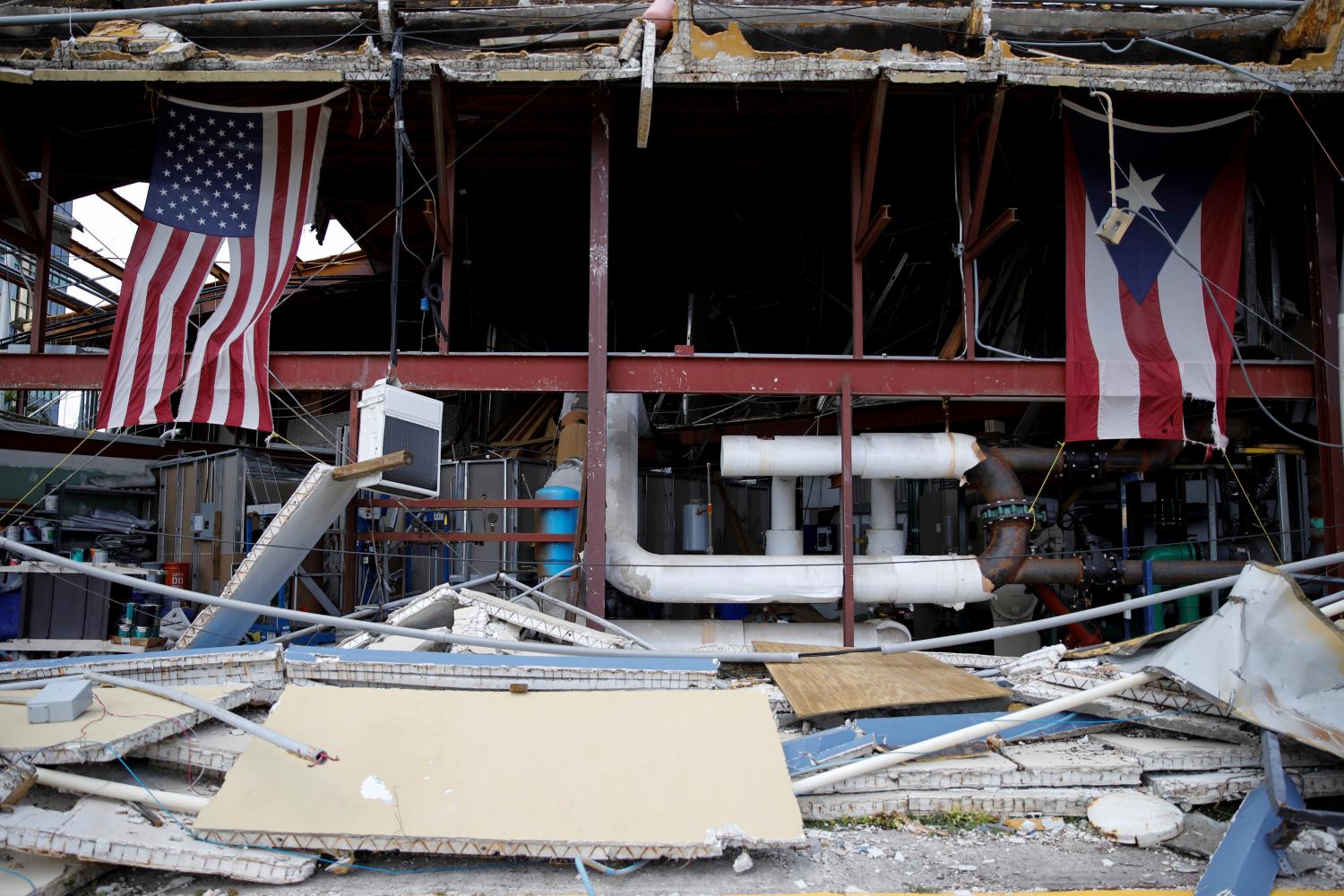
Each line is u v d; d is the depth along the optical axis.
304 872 4.28
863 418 13.31
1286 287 11.72
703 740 5.10
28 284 17.16
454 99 9.81
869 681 6.80
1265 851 4.27
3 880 4.08
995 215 13.37
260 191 10.11
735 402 14.64
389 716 5.28
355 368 9.77
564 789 4.69
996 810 5.24
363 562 12.48
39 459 13.62
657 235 15.27
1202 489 11.85
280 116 10.19
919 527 14.48
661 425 14.95
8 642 11.00
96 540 12.20
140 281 9.70
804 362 9.84
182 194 9.95
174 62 9.12
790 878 4.41
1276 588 5.19
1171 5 9.27
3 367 9.71
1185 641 5.58
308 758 4.51
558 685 6.70
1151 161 10.20
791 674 7.09
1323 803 5.37
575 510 10.97
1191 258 10.05
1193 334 9.88
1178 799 5.21
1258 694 5.05
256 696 6.24
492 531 13.38
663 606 12.95
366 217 14.66
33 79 9.18
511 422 16.84
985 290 12.91
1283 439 11.21
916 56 9.09
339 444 13.95
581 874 4.21
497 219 14.73
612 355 9.71
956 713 6.27
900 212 14.02
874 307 14.82
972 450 10.54
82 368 9.70
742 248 15.51
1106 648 7.48
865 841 4.91
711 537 12.56
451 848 4.38
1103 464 10.74
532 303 17.38
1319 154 10.12
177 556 12.89
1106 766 5.45
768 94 10.25
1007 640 11.95
